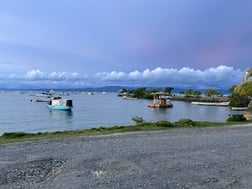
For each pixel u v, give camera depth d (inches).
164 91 5984.3
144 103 4185.5
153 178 265.6
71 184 248.4
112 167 301.9
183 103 4296.3
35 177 269.3
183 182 255.3
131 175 274.2
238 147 417.1
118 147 410.9
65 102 2672.2
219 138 500.7
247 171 292.5
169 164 316.2
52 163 319.3
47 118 2039.9
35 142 459.2
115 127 681.6
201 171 290.4
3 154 366.0
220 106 3602.4
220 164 319.0
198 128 652.1
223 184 251.4
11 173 281.0
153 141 465.4
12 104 3666.3
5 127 1534.2
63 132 626.8
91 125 1621.6
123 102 4488.2
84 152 375.9
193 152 378.6
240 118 952.3
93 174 277.4
